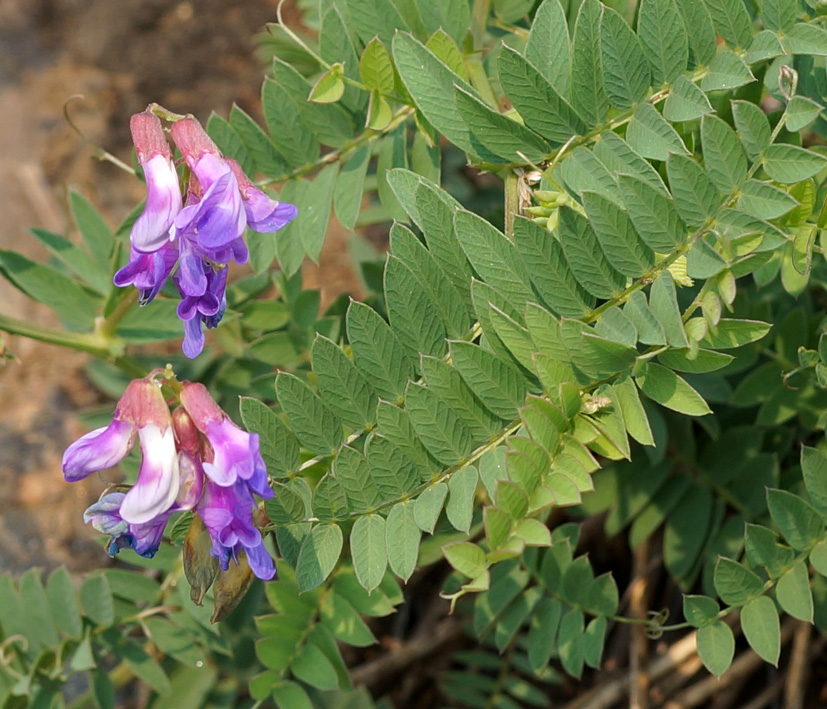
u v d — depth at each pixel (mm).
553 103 273
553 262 266
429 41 290
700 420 330
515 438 258
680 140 273
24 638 330
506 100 307
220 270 263
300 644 310
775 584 284
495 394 268
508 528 257
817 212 284
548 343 266
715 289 262
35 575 330
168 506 255
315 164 307
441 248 273
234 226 258
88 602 326
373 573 271
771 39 275
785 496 281
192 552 264
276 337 332
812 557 282
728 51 277
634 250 263
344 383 273
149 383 259
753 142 265
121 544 264
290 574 309
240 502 256
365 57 289
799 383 315
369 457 269
